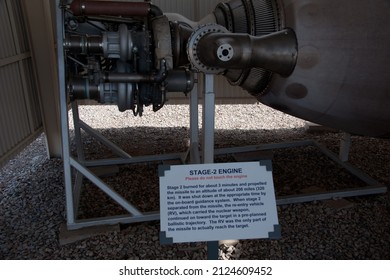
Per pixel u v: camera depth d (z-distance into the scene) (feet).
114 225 8.14
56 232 8.14
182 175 5.31
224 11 7.86
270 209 5.34
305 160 11.73
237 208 5.32
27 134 11.06
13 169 11.32
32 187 10.13
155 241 7.76
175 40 7.06
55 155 12.09
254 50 6.30
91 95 7.31
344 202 9.11
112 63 7.43
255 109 17.52
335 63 6.53
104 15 6.84
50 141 11.87
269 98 7.62
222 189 5.34
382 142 13.33
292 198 8.96
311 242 7.68
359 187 9.63
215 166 5.34
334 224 8.29
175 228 5.23
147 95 7.43
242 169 5.36
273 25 6.93
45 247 7.64
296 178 10.50
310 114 7.44
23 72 10.75
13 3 10.27
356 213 8.71
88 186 10.07
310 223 8.34
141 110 7.83
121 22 7.13
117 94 7.20
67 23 7.06
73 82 7.18
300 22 6.54
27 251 7.51
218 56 6.18
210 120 6.90
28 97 11.07
